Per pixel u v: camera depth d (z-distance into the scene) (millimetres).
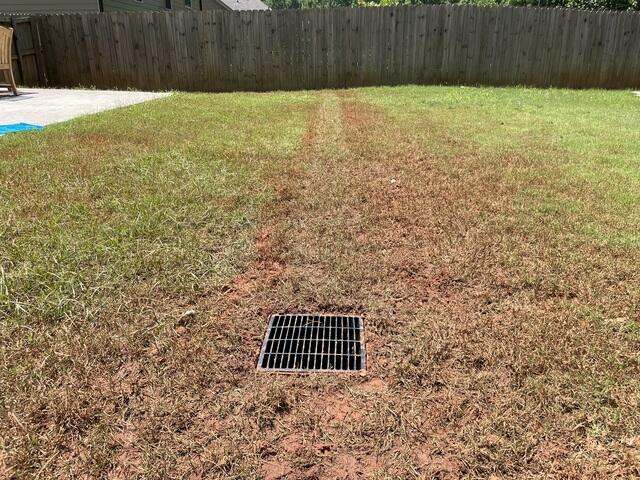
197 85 10039
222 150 4492
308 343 1964
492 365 1800
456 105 7676
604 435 1502
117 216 2957
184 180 3652
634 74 10211
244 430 1525
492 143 5109
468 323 2055
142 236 2740
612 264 2527
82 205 3080
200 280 2357
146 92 9336
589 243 2779
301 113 6719
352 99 8219
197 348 1875
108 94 8805
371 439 1499
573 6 15375
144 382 1706
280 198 3434
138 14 9523
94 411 1560
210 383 1721
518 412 1578
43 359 1776
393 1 19734
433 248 2727
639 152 4789
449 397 1655
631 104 8141
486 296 2254
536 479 1361
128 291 2225
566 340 1923
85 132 5020
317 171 4070
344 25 9750
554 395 1647
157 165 3969
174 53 9781
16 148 4320
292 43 9820
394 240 2838
